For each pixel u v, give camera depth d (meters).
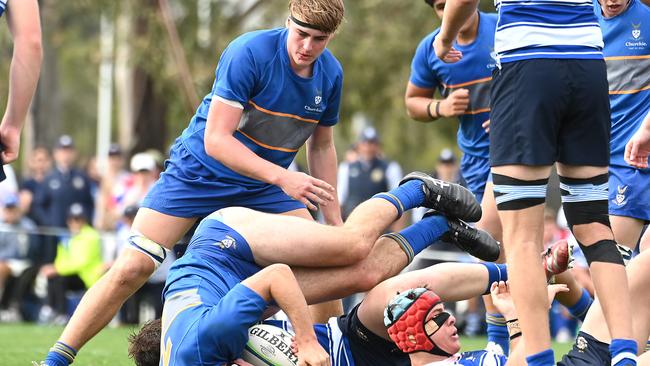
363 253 18.98
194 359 17.36
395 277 18.91
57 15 77.69
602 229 17.58
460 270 19.34
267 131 20.95
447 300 19.23
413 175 20.23
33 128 86.75
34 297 45.78
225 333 17.16
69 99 128.75
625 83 23.20
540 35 17.30
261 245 18.83
